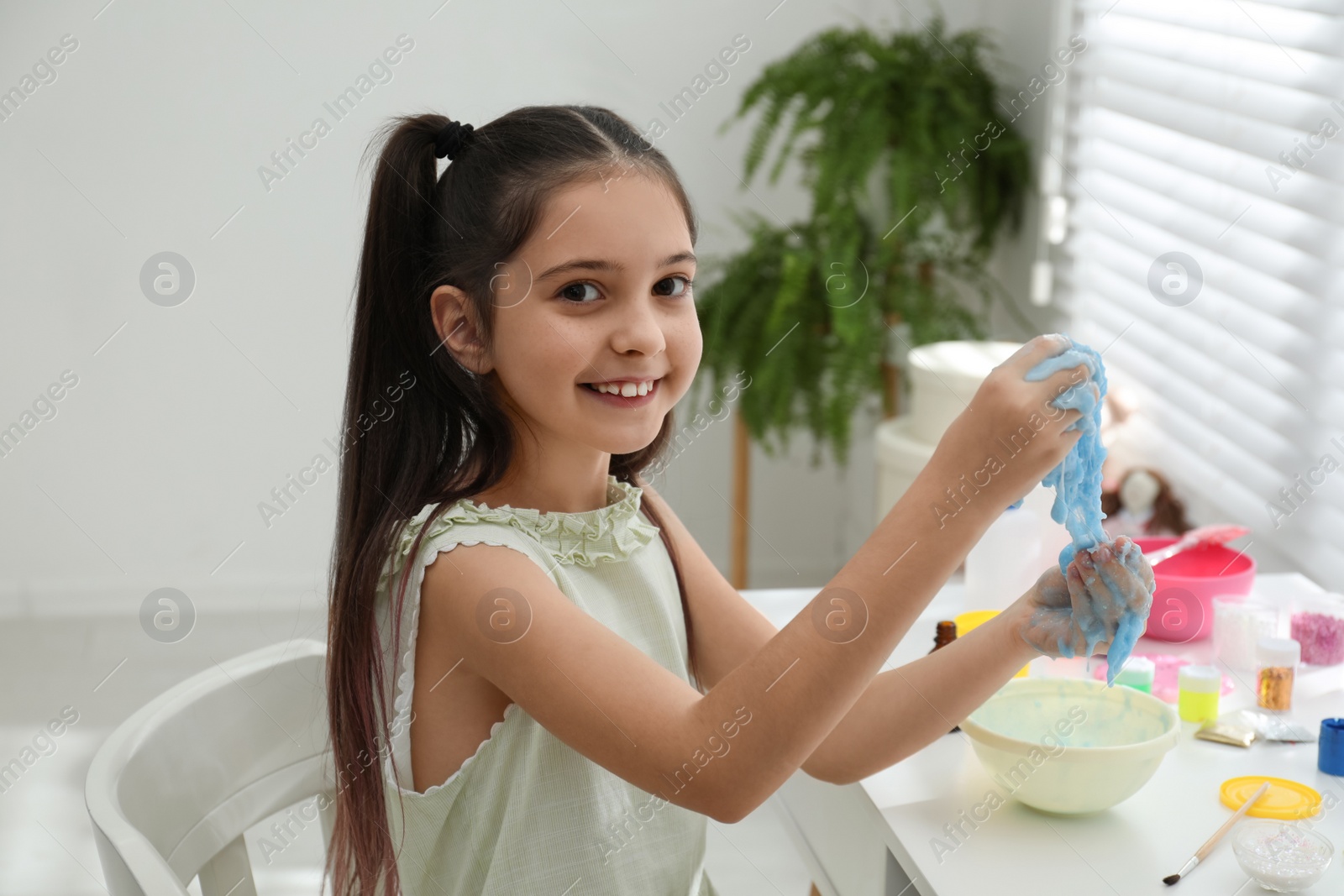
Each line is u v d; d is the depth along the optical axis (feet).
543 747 2.58
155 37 8.14
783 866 5.88
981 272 7.75
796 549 9.82
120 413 8.64
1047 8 7.04
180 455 8.77
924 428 6.77
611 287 2.41
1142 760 2.64
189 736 2.88
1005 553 3.89
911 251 7.74
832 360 7.45
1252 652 3.60
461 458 2.70
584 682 2.28
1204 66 5.40
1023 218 7.59
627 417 2.46
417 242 2.67
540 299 2.40
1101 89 6.52
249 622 8.91
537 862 2.61
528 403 2.48
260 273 8.57
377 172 2.69
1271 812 2.76
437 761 2.56
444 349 2.59
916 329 7.39
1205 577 3.87
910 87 7.55
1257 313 5.09
